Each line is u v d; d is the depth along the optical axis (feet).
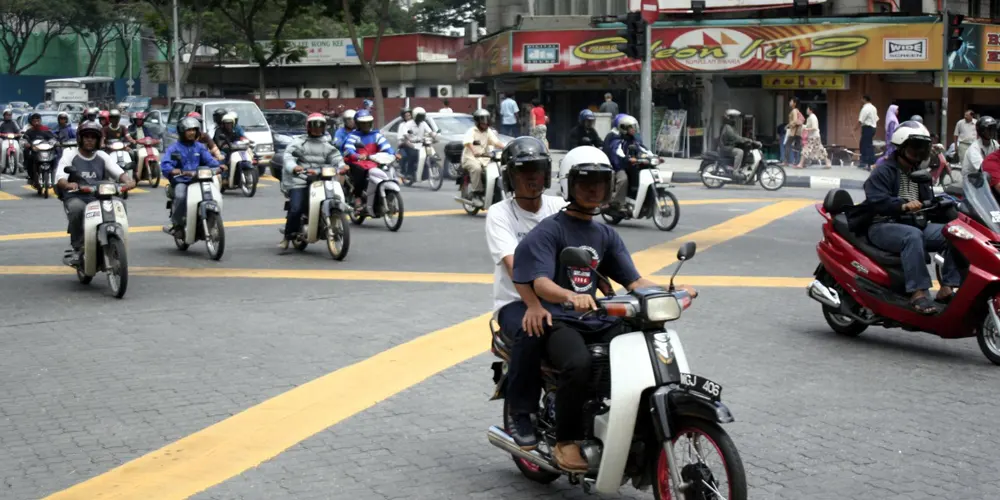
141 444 21.57
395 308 34.94
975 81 106.83
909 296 29.53
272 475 19.72
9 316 34.45
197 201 46.78
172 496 18.65
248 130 98.17
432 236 53.42
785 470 19.86
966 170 31.71
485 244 50.29
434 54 216.74
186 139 48.32
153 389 25.59
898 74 106.83
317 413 23.58
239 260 46.50
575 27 119.96
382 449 21.24
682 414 15.78
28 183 84.79
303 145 48.26
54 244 52.37
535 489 19.07
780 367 27.63
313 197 46.68
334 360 28.22
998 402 24.57
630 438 16.21
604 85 119.65
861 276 30.25
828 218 31.71
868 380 26.45
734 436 21.85
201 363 28.04
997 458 20.63
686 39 109.40
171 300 36.94
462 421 23.06
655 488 16.69
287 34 219.00
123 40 272.10
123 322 33.35
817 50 105.19
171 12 195.31
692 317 33.50
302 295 37.52
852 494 18.67
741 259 45.09
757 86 111.24
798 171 93.91
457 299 36.35
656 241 50.57
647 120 84.43
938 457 20.67
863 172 92.84
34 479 19.56
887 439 21.76
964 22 104.22
